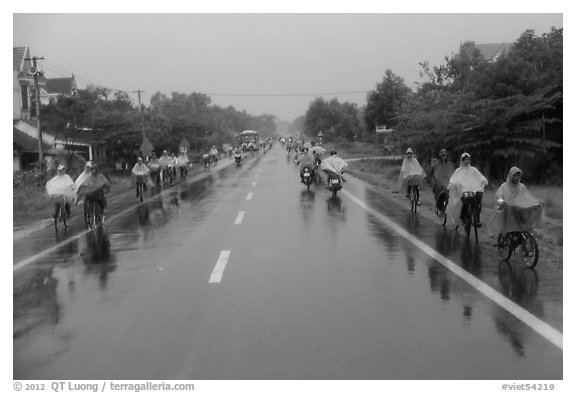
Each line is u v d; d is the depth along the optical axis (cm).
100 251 1182
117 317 705
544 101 2445
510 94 2631
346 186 2680
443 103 3123
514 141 2497
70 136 3603
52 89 5150
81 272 984
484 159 2697
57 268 1029
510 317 667
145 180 2400
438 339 597
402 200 2036
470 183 1201
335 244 1170
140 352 584
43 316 724
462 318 666
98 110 3875
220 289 823
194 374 528
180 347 594
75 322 693
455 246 1127
